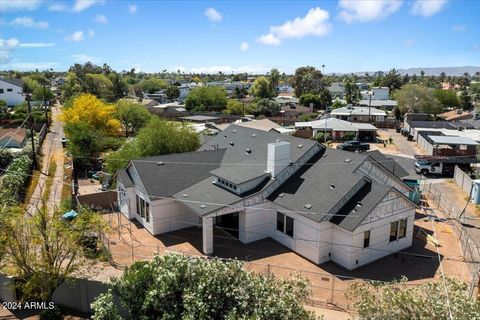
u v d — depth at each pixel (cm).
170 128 4616
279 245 2986
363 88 19450
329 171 2998
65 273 2152
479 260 2745
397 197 2773
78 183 4525
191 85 18900
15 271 2166
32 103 10719
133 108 7506
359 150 6644
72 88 13312
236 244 3002
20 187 4038
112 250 2867
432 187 4625
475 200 4050
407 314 1425
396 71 17750
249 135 3941
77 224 2289
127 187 3391
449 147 6244
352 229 2520
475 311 1359
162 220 3162
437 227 3347
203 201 2962
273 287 1552
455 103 12019
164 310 1565
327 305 2222
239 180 2986
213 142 4244
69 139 5275
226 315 1459
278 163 3055
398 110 10319
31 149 5400
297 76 16100
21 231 2122
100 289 2211
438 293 1434
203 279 1544
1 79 11400
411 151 6756
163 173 3328
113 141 5884
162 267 1662
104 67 18850
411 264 2706
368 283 1791
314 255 2709
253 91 14925
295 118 9850
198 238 3098
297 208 2788
